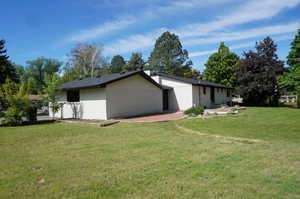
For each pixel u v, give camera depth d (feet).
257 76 76.18
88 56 125.90
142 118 42.01
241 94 81.66
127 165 13.69
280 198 8.96
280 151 15.93
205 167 12.87
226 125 29.94
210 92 71.05
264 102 79.77
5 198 9.53
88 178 11.64
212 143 19.54
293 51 69.15
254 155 15.02
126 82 46.14
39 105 44.11
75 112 47.42
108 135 25.14
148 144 19.62
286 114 42.39
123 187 10.37
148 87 52.54
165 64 153.79
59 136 25.27
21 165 14.15
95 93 42.96
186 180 11.04
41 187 10.62
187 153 16.16
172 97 62.90
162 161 14.33
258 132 24.26
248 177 11.22
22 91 39.04
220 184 10.44
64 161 14.89
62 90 46.70
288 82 68.90
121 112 44.27
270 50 79.05
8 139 23.82
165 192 9.73
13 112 36.88
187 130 27.20
